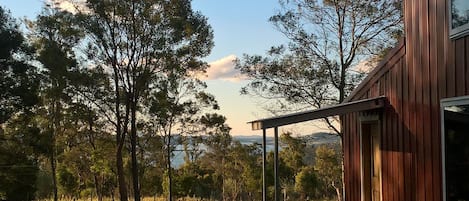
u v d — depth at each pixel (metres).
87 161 30.75
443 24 5.57
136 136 27.95
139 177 32.91
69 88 25.55
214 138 31.84
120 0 24.62
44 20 25.73
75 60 25.59
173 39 25.34
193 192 36.75
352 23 17.45
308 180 32.44
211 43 26.88
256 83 17.75
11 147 25.36
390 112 6.98
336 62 17.58
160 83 26.83
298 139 19.56
